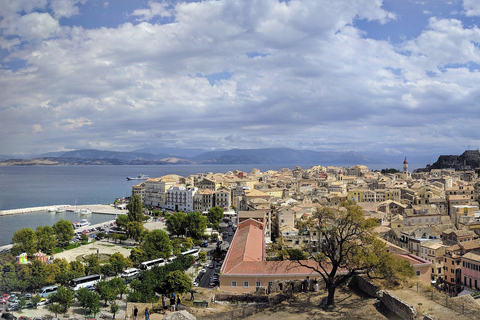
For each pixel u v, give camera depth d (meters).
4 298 131.62
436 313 57.19
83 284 146.75
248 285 97.44
